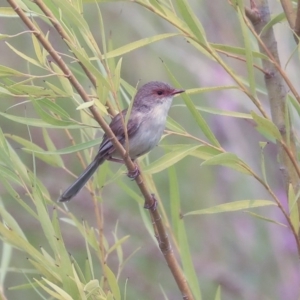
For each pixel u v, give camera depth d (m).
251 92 8.04
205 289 15.65
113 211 16.53
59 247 7.80
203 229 16.72
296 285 14.75
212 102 15.57
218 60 8.09
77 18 7.44
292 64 11.91
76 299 7.73
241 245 16.09
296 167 8.00
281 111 8.55
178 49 15.20
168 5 8.54
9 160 8.21
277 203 8.05
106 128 7.83
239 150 15.33
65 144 16.22
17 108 16.55
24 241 8.16
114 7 16.91
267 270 15.71
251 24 8.82
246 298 15.39
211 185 16.75
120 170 9.34
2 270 8.54
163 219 9.57
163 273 16.09
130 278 15.68
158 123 11.09
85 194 16.45
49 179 16.19
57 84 15.86
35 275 13.84
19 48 16.77
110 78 7.48
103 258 8.83
